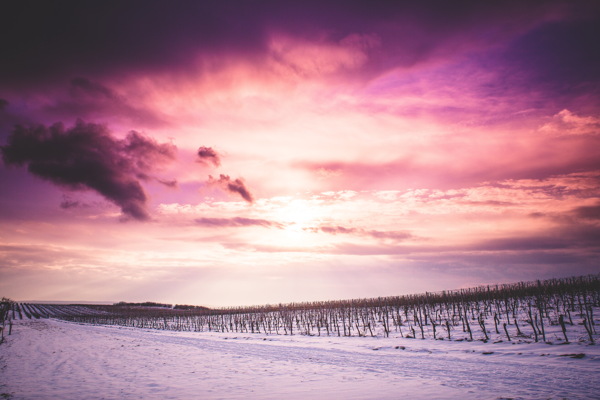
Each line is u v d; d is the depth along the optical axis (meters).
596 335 26.94
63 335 60.97
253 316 99.31
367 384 17.53
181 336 57.53
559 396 13.47
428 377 18.42
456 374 18.73
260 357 29.47
